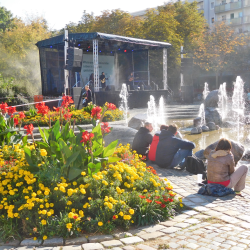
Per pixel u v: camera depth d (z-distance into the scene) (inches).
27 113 454.9
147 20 1326.3
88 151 165.9
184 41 1424.7
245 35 1598.2
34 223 139.6
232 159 198.4
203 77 1846.7
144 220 150.1
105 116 480.4
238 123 589.9
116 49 986.7
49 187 154.4
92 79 888.3
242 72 1633.9
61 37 794.8
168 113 752.3
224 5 2096.5
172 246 124.7
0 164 174.6
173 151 265.4
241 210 167.5
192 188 210.1
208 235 134.6
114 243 127.6
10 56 1317.7
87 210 147.7
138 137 289.4
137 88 951.0
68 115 191.9
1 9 1684.3
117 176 165.2
